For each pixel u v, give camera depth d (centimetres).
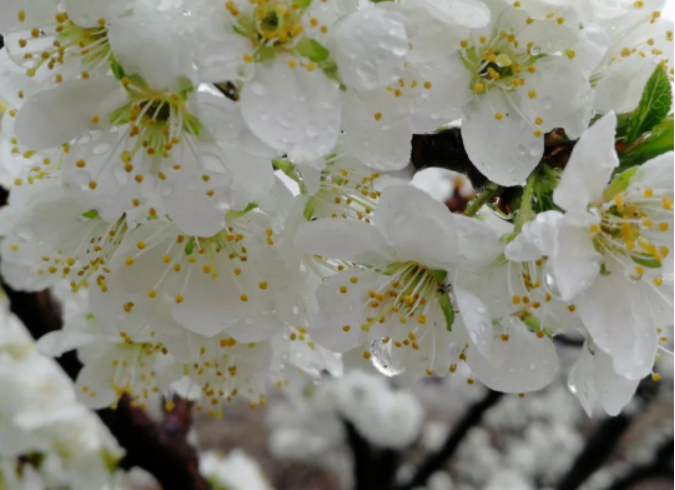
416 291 16
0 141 17
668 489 54
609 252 15
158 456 21
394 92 15
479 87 15
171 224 15
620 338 15
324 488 76
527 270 15
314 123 14
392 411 50
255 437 80
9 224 17
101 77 15
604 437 43
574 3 15
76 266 16
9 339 25
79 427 23
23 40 15
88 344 19
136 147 15
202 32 14
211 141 15
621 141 15
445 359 16
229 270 16
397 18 14
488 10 15
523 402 60
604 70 16
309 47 15
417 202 15
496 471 57
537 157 15
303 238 15
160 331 16
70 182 15
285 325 16
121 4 14
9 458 22
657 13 16
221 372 17
